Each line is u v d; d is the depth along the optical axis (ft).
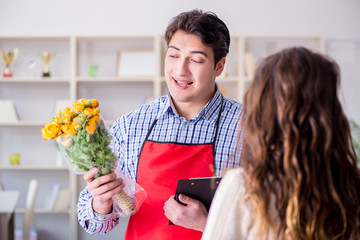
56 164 16.76
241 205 3.56
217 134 5.91
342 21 16.92
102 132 5.32
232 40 16.75
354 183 3.57
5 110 15.93
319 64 3.46
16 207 16.17
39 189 16.70
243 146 3.72
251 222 3.50
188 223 5.18
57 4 16.55
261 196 3.43
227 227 3.58
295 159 3.35
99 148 5.28
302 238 3.38
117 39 16.71
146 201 5.87
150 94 16.92
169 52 5.67
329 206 3.42
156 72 15.93
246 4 16.72
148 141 6.05
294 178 3.36
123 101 16.87
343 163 3.47
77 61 16.58
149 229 5.82
